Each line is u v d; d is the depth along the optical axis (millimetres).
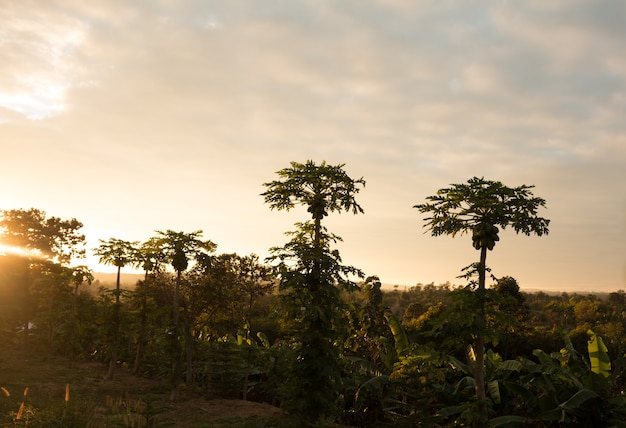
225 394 26938
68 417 12680
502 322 16141
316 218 19328
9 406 16062
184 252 24484
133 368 34250
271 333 40344
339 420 21844
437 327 16703
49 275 36562
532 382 18219
